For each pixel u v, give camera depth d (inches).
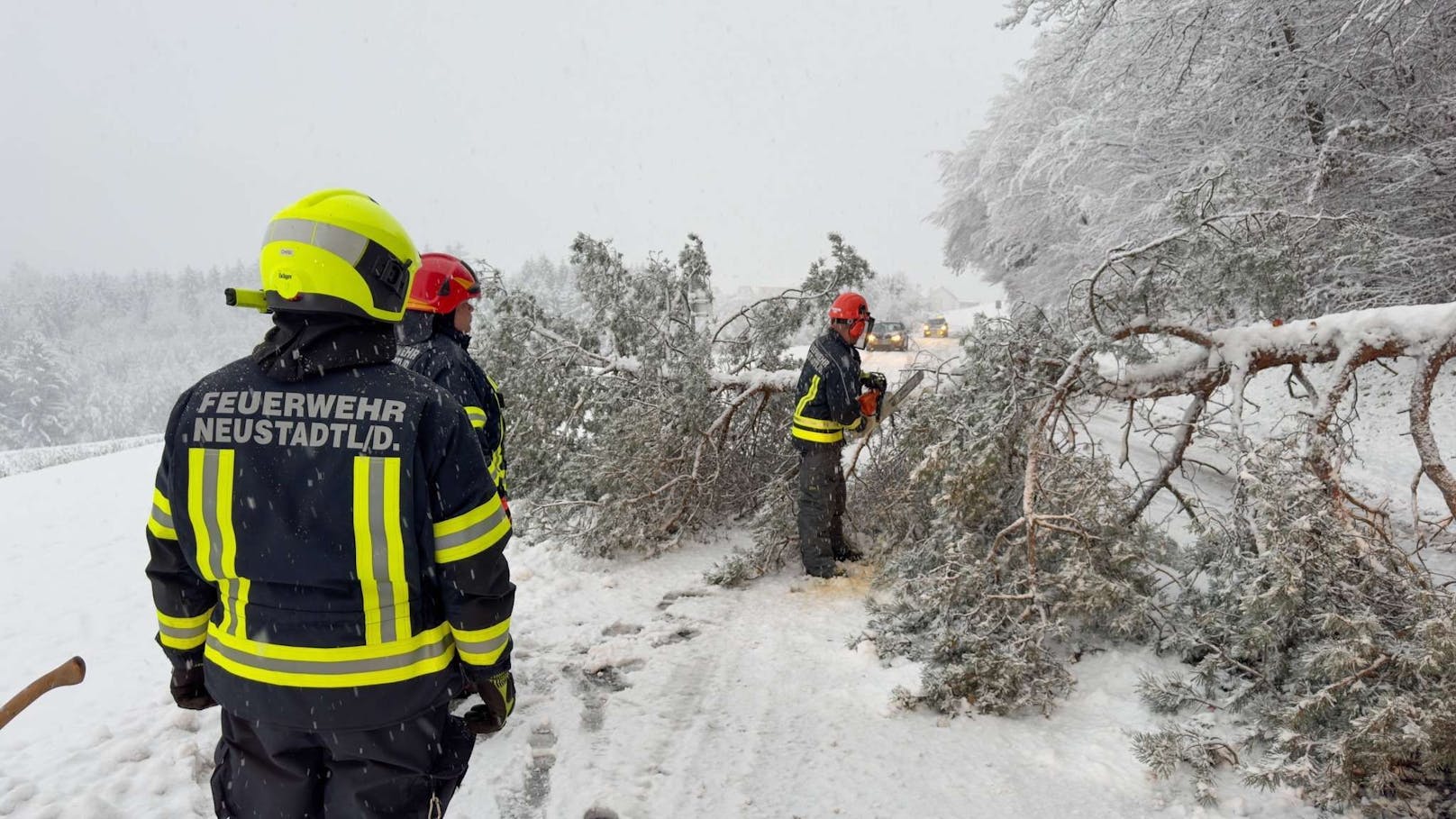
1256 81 467.2
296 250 65.6
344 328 67.1
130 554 228.8
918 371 208.8
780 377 237.3
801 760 124.3
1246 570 138.3
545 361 248.7
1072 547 154.3
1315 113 473.1
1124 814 110.1
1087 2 493.0
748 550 211.8
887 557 200.7
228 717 71.6
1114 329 174.2
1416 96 436.8
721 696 145.3
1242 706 126.6
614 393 245.3
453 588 68.5
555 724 134.1
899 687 141.5
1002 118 799.1
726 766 122.2
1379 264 193.3
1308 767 107.8
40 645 161.9
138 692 139.6
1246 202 179.6
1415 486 148.6
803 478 199.3
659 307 268.7
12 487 350.9
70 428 2765.7
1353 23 412.5
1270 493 131.5
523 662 158.4
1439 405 400.5
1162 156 536.1
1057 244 718.5
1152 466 293.4
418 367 121.6
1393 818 105.7
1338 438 151.9
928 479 183.2
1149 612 153.4
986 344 177.0
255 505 64.3
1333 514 132.0
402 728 68.7
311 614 65.3
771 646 165.3
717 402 248.1
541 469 247.4
